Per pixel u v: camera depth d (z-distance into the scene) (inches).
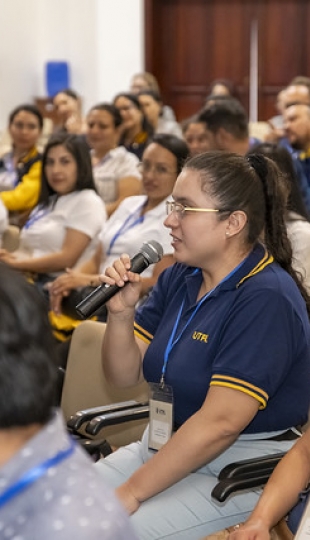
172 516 75.9
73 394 107.5
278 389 79.7
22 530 33.9
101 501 35.0
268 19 386.0
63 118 319.9
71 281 133.9
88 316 81.2
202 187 78.0
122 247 137.1
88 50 391.5
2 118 375.9
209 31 392.5
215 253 79.5
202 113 156.6
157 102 287.0
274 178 83.0
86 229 154.7
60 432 36.1
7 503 34.0
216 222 78.3
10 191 204.4
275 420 80.1
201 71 395.9
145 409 92.4
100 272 143.2
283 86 389.4
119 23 387.9
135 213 139.4
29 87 391.9
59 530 33.7
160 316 88.7
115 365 86.4
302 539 69.5
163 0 392.2
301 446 75.5
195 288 83.7
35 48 393.4
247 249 80.7
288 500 72.1
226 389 74.9
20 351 36.4
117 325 84.9
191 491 78.2
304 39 383.9
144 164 135.6
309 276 111.3
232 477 75.0
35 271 154.0
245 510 78.4
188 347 80.1
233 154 80.7
